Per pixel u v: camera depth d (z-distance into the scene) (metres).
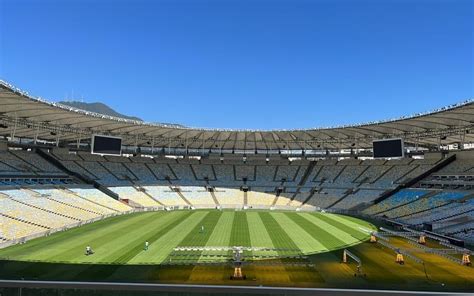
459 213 43.97
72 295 4.15
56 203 48.56
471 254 29.73
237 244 34.62
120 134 67.12
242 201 70.62
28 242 34.75
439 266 26.88
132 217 54.03
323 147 80.38
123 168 73.50
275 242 35.78
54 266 26.30
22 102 40.25
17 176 51.75
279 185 75.38
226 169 81.19
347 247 33.41
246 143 78.81
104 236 38.16
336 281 23.25
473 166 55.84
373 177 68.94
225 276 24.11
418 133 59.69
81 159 69.44
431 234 38.94
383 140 58.19
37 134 62.47
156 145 80.31
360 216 56.72
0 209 39.19
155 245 33.78
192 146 82.44
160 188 71.62
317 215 58.34
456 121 48.00
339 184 71.00
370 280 23.44
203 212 61.91
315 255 30.16
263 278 23.72
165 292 4.09
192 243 34.91
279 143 78.06
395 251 30.86
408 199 55.84
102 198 59.44
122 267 26.19
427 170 61.66
